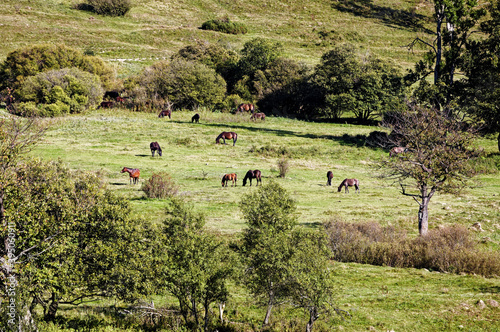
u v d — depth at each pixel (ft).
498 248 65.62
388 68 234.99
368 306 43.55
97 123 182.60
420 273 55.31
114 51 306.35
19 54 233.55
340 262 61.00
